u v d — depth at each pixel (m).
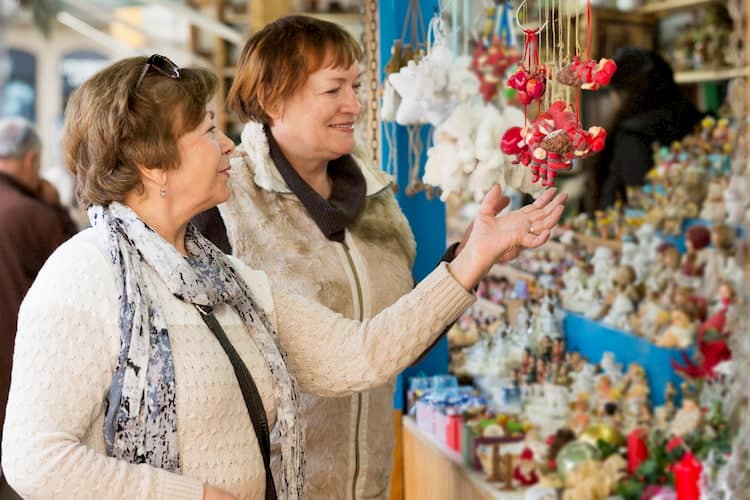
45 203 3.48
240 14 6.63
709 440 2.14
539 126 1.36
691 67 3.35
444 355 2.89
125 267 1.28
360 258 1.91
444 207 2.67
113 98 1.29
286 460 1.40
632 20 3.62
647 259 2.78
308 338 1.51
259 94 1.85
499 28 3.37
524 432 2.44
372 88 2.55
